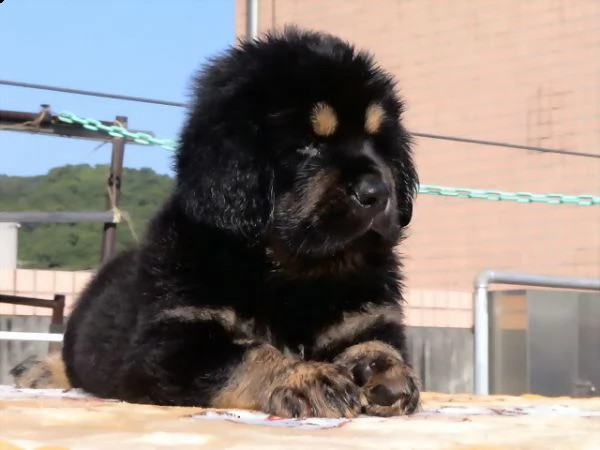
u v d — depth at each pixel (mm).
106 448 578
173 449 583
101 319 1012
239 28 3418
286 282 921
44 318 1767
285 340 925
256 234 911
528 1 2883
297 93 932
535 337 1768
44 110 1309
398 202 1012
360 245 918
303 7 3357
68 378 1137
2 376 1701
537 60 2861
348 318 934
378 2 3230
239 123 924
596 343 1868
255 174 917
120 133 1349
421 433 670
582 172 2742
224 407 839
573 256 2730
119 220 1427
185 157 941
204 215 907
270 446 598
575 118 2768
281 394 795
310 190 910
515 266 2857
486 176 2947
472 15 3014
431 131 3082
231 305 896
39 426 657
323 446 601
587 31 2754
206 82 963
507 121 2914
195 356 865
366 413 818
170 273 903
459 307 2254
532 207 2832
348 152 926
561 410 881
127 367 892
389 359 863
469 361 2121
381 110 969
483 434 667
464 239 2975
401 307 979
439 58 3084
